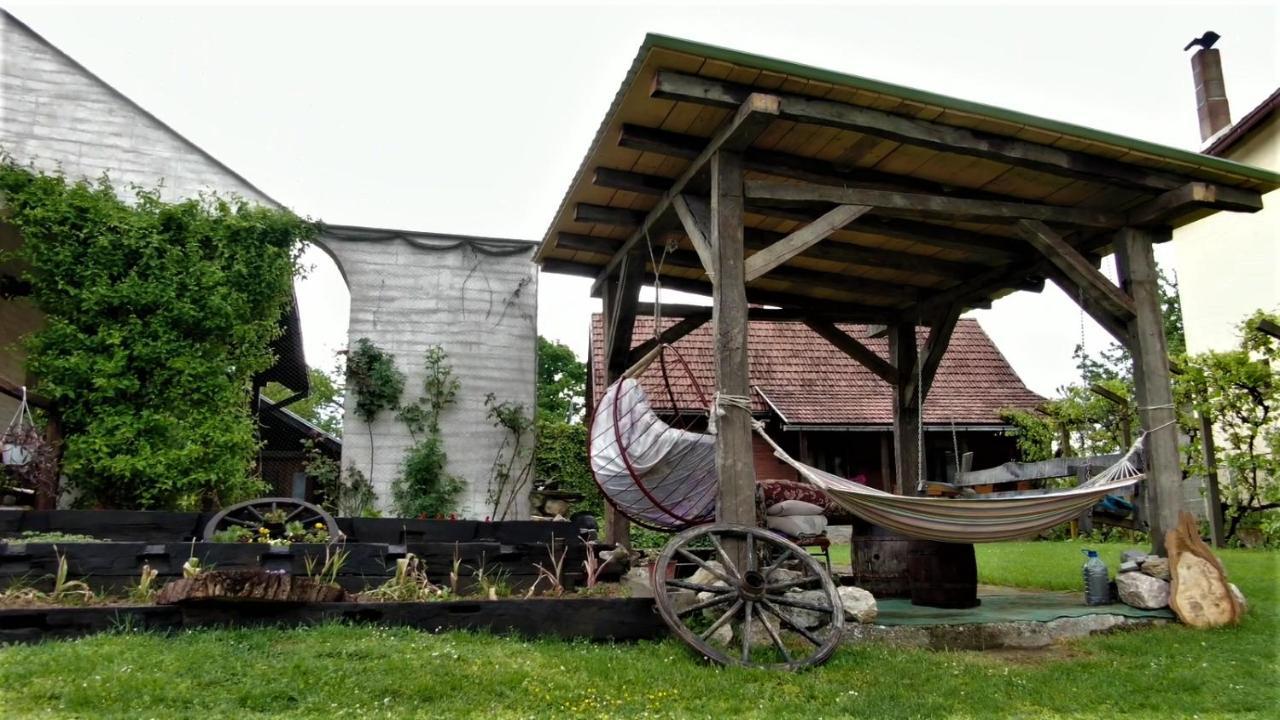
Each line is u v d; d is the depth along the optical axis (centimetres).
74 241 806
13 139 862
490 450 983
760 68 477
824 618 504
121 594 496
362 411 950
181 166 902
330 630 433
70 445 765
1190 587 576
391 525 678
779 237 743
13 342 984
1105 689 410
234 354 855
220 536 584
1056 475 810
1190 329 1391
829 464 1380
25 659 367
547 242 755
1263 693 406
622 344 778
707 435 615
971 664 465
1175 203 624
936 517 550
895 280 856
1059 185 632
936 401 1425
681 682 399
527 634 479
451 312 997
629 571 650
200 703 328
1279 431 984
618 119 535
